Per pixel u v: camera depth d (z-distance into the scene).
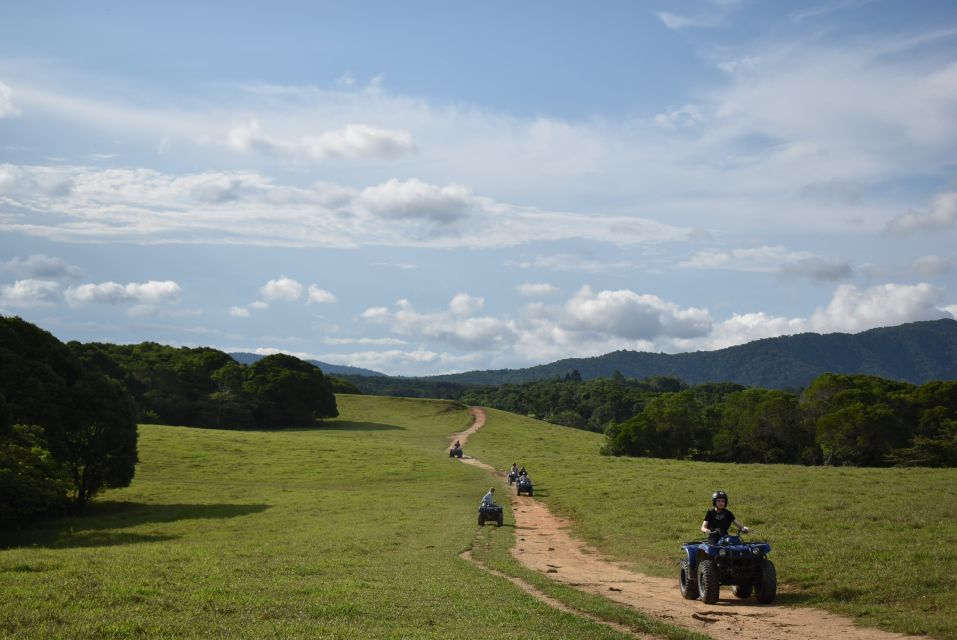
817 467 52.28
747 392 95.25
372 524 33.47
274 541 27.27
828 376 92.44
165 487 53.50
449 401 159.88
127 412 48.72
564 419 182.25
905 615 14.18
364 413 142.12
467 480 59.41
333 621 11.96
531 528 33.53
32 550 23.83
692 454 95.06
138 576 15.94
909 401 82.62
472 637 11.13
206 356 137.62
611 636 11.81
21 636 10.02
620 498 39.62
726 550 16.00
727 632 13.21
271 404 122.19
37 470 38.03
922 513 27.64
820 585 17.33
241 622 11.56
